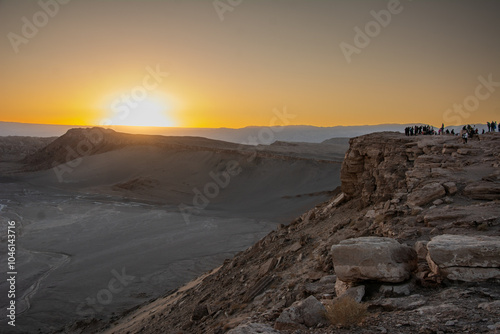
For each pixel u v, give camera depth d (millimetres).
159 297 29250
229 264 22156
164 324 17516
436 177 17297
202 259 42844
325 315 7195
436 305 7129
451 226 11727
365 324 6707
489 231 10859
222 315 13336
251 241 49375
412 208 14398
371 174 22203
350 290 8469
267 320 9508
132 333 19422
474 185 14992
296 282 12461
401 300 7738
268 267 16156
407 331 6145
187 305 18828
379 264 8500
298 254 16297
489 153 20109
